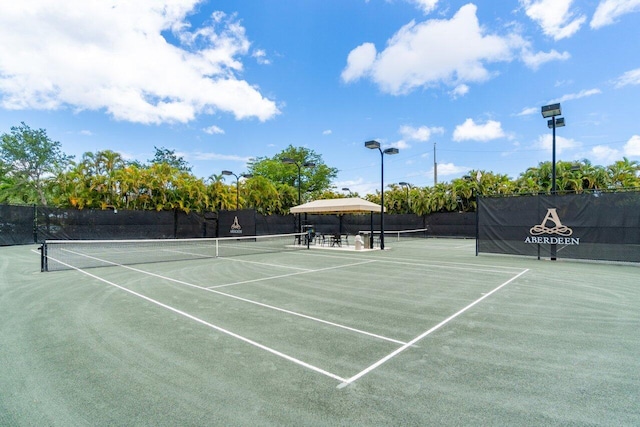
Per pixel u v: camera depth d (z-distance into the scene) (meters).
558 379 3.57
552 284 8.84
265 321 5.65
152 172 27.50
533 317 5.88
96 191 25.66
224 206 31.55
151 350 4.40
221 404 3.10
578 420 2.82
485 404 3.08
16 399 3.21
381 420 2.82
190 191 28.03
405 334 5.02
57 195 26.61
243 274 10.66
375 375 3.68
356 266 12.57
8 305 6.70
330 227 34.50
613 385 3.44
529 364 3.96
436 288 8.41
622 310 6.32
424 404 3.08
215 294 7.73
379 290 8.18
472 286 8.64
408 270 11.49
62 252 17.72
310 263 13.50
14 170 39.94
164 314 6.08
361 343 4.65
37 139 41.16
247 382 3.52
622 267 11.84
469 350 4.39
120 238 23.91
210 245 22.97
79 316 5.95
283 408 3.02
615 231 12.79
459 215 30.36
